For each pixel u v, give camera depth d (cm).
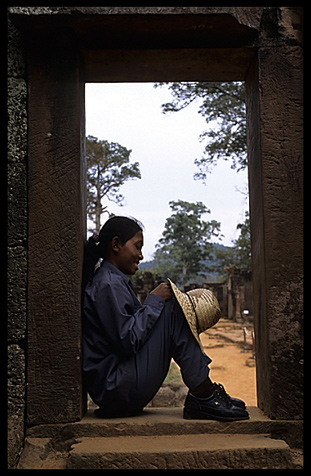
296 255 293
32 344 279
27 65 296
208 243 5719
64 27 278
